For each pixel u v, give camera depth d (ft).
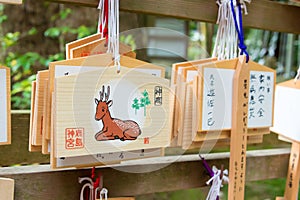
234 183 2.36
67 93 1.80
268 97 2.50
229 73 2.33
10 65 5.56
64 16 6.19
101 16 2.03
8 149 2.47
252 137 2.53
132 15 5.92
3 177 2.02
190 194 5.05
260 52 8.00
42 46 6.25
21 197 2.07
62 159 1.87
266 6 2.64
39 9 6.42
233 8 2.37
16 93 5.31
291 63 7.32
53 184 2.15
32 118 1.91
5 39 5.89
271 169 2.80
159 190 2.43
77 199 2.21
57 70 1.82
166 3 2.28
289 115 2.65
